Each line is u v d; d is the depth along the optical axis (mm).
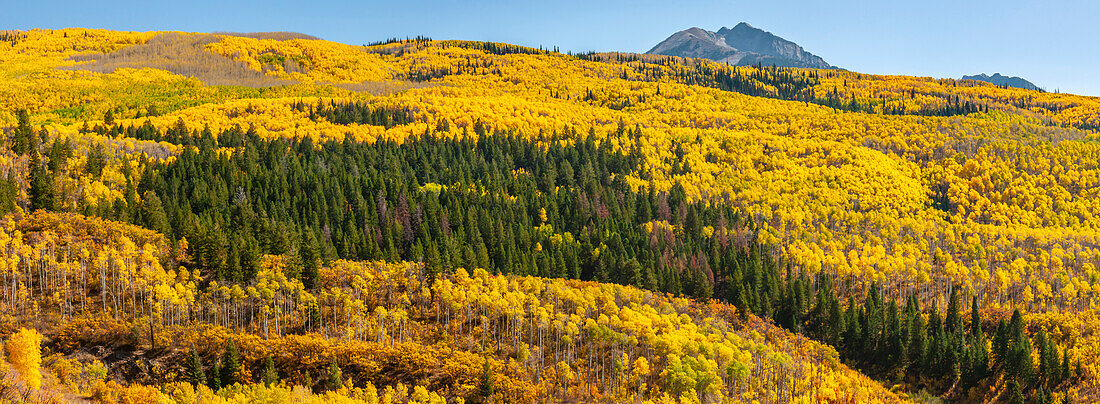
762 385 122312
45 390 85938
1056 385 129875
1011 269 181375
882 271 176250
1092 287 173375
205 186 165875
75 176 158625
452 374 104250
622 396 109000
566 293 131375
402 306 123625
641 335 123250
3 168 148000
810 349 142000
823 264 179125
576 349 120250
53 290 108688
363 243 148125
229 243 126500
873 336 145250
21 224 122625
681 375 110000
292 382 99438
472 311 126500
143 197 154250
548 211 189750
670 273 156000
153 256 120250
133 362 97938
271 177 180625
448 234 167375
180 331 104500
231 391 92375
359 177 194500
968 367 134875
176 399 89938
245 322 112188
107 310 106812
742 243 185750
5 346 89250
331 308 118812
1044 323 151625
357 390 97125
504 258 152250
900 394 133500
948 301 169375
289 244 133625
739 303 152375
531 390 104188
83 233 124000
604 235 176875
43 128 178625
